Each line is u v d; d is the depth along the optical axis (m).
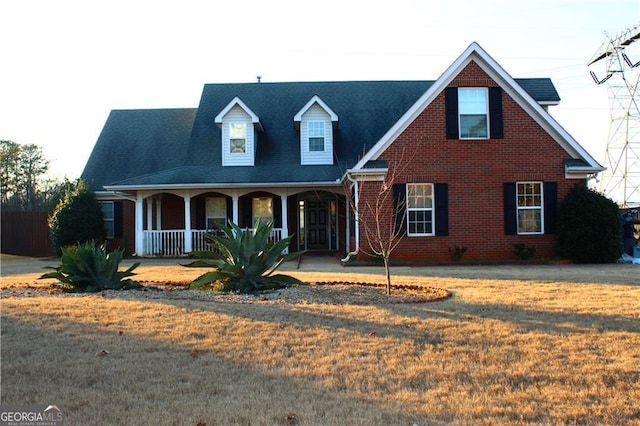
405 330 7.23
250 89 25.64
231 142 21.98
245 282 10.61
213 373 5.62
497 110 18.09
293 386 5.27
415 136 18.00
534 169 18.11
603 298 9.67
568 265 16.86
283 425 4.41
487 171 18.08
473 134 18.16
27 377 5.47
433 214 17.97
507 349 6.41
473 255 17.94
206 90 25.69
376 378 5.48
